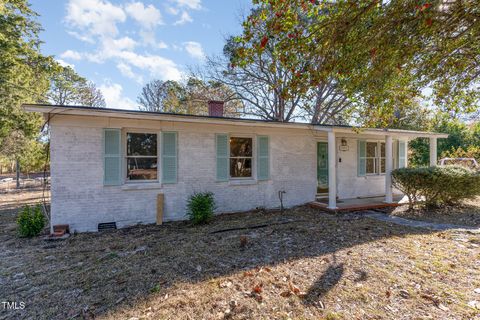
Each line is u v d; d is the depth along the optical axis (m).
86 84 25.39
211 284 3.37
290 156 9.15
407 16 3.27
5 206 10.63
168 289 3.26
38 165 22.67
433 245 4.86
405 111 13.02
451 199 8.39
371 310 2.80
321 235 5.54
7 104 12.15
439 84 5.14
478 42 3.84
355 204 8.79
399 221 6.90
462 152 14.66
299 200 9.29
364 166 10.60
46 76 14.92
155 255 4.49
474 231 5.72
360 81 4.61
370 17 3.42
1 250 5.01
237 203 8.23
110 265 4.10
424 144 16.98
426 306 2.87
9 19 12.46
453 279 3.47
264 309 2.83
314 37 3.66
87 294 3.21
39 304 3.01
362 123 7.88
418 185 8.05
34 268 4.07
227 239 5.32
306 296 3.06
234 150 8.39
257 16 3.68
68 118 6.17
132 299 3.06
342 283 3.37
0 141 13.89
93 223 6.40
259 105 16.70
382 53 3.66
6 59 12.03
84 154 6.32
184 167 7.46
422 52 3.98
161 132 7.18
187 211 7.45
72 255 4.65
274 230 5.96
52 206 6.04
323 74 3.83
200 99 17.88
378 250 4.59
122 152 6.82
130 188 6.79
